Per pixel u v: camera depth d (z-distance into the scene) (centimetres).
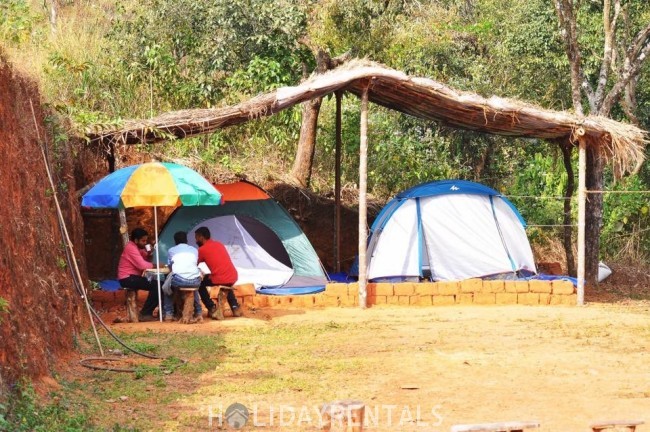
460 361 1323
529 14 2853
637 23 2745
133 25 2611
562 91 2847
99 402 1070
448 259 2095
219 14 2472
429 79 1912
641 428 955
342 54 2514
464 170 2773
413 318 1756
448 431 946
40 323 1155
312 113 2544
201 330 1608
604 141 1983
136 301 1728
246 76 2450
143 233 1766
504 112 1939
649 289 2355
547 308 1925
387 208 2138
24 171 1220
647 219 2764
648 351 1409
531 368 1277
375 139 2711
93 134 1925
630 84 2730
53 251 1352
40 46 2442
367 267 2102
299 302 1912
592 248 2295
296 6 2492
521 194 2744
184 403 1075
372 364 1301
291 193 2502
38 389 1038
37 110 1427
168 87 2544
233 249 2027
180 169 1770
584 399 1091
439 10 3147
